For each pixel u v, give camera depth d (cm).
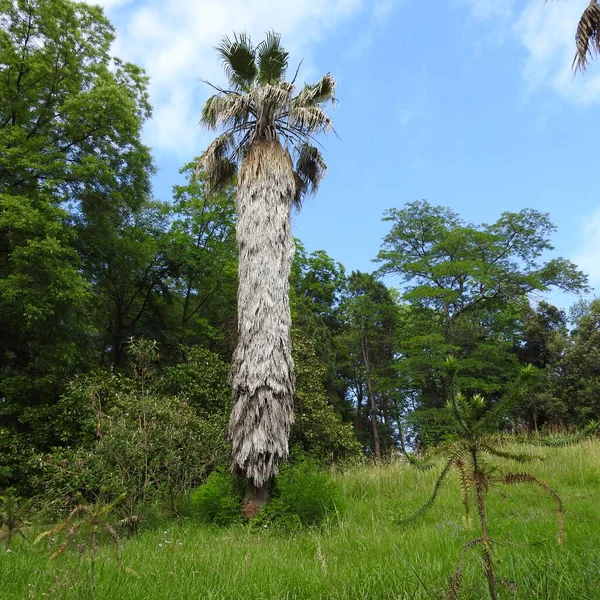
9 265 1419
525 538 501
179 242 1953
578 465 1001
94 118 1529
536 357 3034
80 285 1354
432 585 366
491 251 2756
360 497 978
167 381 1433
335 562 501
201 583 414
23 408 1405
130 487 902
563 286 2703
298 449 1361
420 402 2628
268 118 1107
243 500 902
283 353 970
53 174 1484
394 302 3462
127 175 1678
